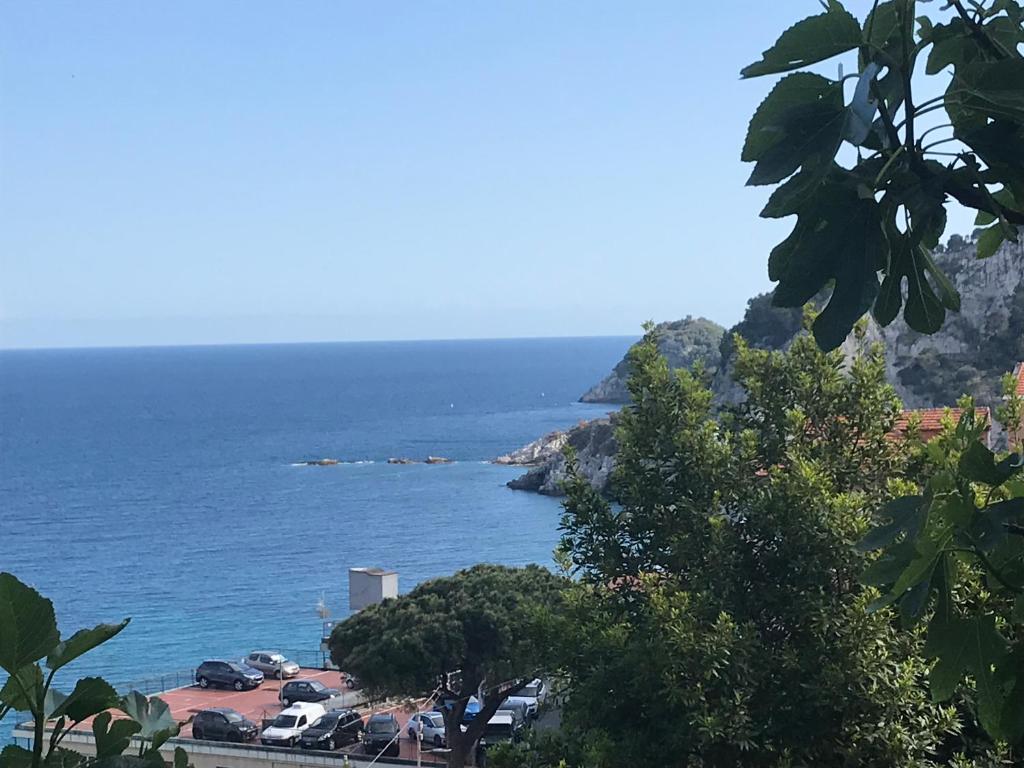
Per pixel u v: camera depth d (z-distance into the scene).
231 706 54.91
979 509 2.63
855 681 10.74
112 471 163.88
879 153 2.34
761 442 13.90
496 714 45.47
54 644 2.23
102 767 2.43
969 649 2.81
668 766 11.62
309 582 88.56
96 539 109.50
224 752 43.62
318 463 167.38
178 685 60.44
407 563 94.50
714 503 13.20
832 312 2.22
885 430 13.69
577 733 12.27
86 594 85.88
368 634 34.44
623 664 11.92
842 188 2.23
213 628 74.62
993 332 65.38
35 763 2.35
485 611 33.31
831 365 13.90
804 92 2.22
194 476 156.62
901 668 10.84
